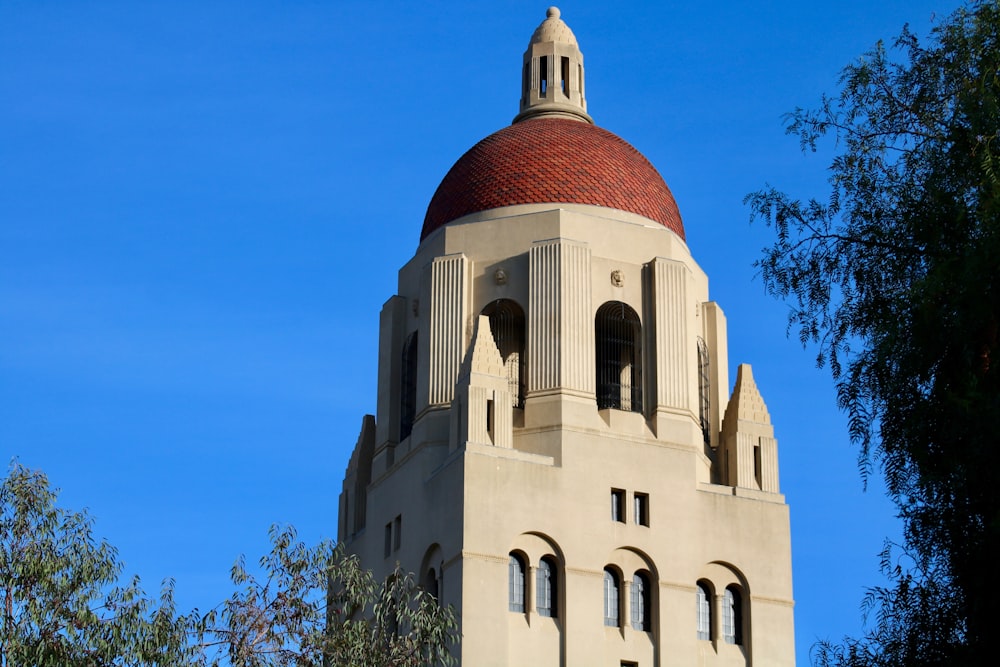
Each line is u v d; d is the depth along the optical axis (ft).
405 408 332.60
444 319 321.73
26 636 208.95
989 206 187.73
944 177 198.90
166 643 217.15
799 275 212.02
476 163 339.98
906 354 194.08
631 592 304.30
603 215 329.52
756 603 311.47
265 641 224.33
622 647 299.17
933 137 205.57
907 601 192.95
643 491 309.63
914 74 212.64
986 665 181.78
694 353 326.65
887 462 197.77
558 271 316.60
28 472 220.64
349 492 344.08
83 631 213.05
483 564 293.64
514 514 298.76
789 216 214.90
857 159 212.84
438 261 325.83
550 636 295.07
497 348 312.91
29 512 217.15
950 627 189.37
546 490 302.45
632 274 323.78
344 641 230.07
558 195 329.93
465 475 297.94
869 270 208.85
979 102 198.08
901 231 205.98
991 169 190.19
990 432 180.45
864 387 201.05
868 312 206.90
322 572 232.73
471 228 327.26
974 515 186.80
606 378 321.11
